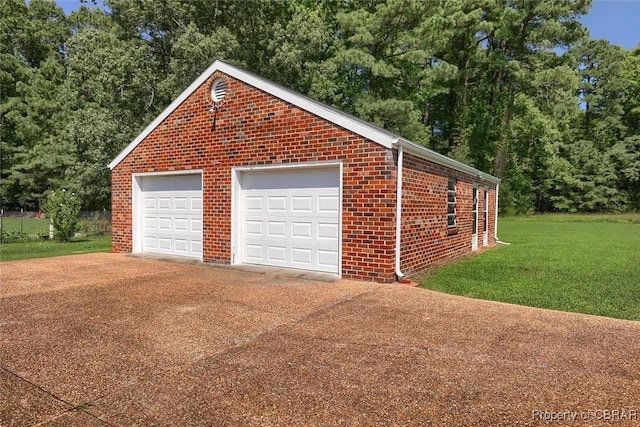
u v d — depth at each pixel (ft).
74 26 126.00
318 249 26.43
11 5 120.67
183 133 32.24
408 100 80.69
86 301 19.01
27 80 114.62
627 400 9.68
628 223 97.71
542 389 10.26
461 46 100.89
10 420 8.89
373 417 8.98
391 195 23.12
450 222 33.83
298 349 13.07
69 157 89.51
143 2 65.57
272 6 79.25
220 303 18.70
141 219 36.14
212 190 30.68
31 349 12.98
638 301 19.45
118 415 9.12
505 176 113.19
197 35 62.08
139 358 12.32
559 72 87.97
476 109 107.45
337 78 81.46
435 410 9.27
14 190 120.26
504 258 34.76
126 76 62.90
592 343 13.56
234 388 10.37
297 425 8.68
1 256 37.45
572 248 42.50
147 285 22.66
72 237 57.72
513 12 88.79
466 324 15.69
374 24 75.36
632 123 138.10
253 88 28.30
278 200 28.17
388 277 23.24
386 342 13.69
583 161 126.62
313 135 25.64
